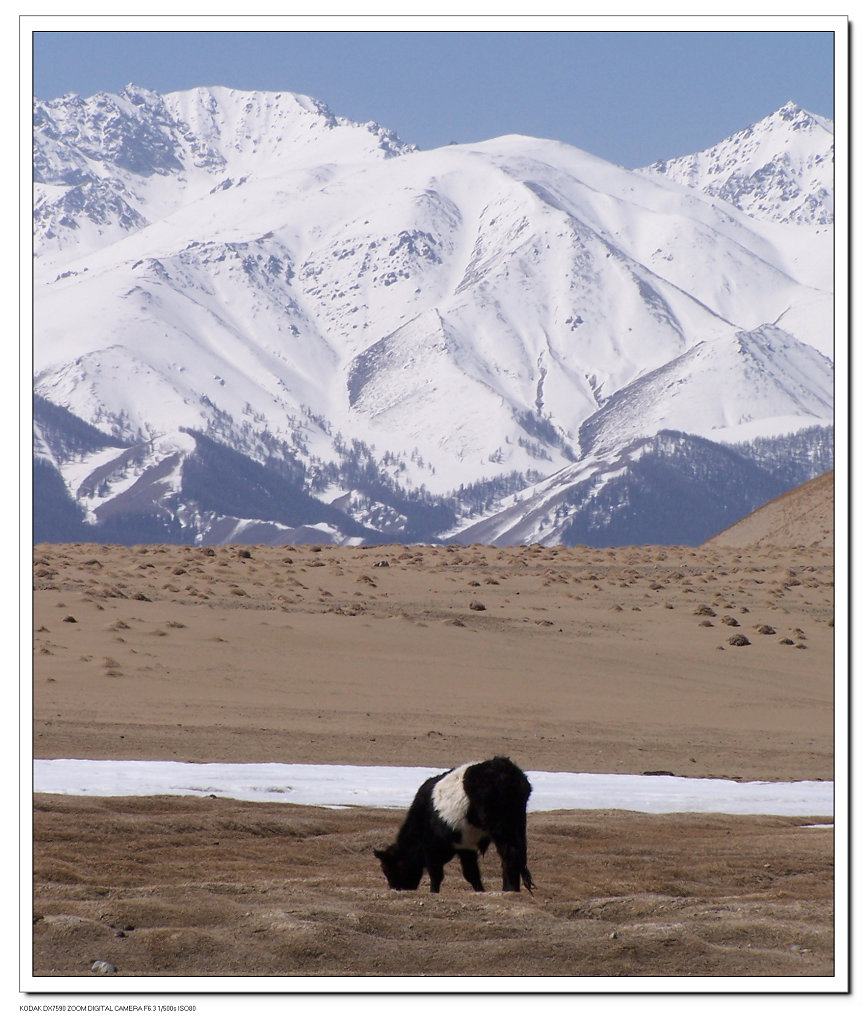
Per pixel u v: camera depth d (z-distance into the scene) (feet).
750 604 599.98
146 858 179.11
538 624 526.57
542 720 368.27
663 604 580.71
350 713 356.18
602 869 187.42
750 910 147.95
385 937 131.34
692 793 270.67
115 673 378.53
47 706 330.34
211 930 131.34
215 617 486.38
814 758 335.26
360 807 231.91
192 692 366.63
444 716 363.35
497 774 150.51
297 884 156.66
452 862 191.83
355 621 504.02
